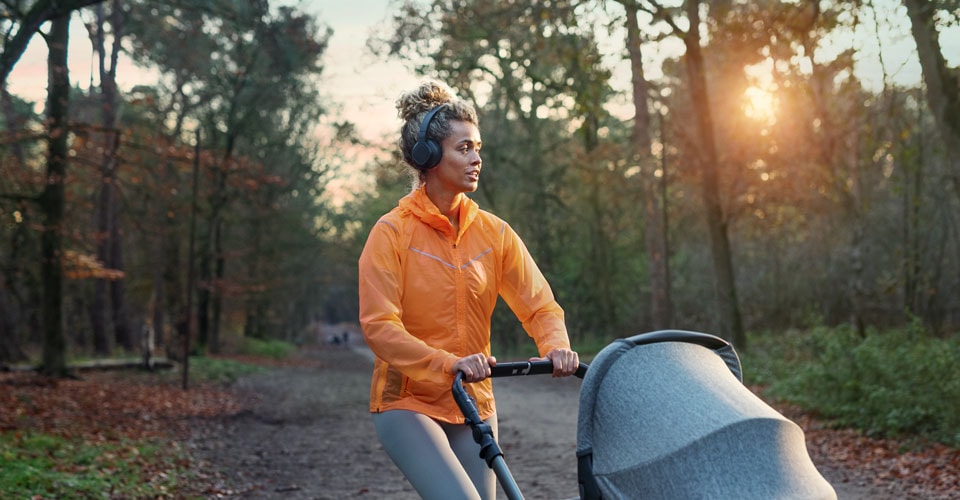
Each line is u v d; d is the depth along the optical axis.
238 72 29.48
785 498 1.85
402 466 2.59
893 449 8.88
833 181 20.73
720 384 2.04
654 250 24.25
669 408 1.99
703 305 35.38
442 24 23.14
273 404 16.84
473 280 2.72
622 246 35.47
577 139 32.50
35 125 16.83
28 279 19.94
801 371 13.52
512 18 18.27
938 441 8.95
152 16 24.52
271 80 30.59
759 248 33.16
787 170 20.78
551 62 18.42
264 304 47.62
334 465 9.30
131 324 39.91
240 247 37.09
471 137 2.72
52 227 16.97
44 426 10.92
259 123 32.56
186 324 19.52
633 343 2.12
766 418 1.92
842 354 11.72
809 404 11.41
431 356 2.44
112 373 21.44
